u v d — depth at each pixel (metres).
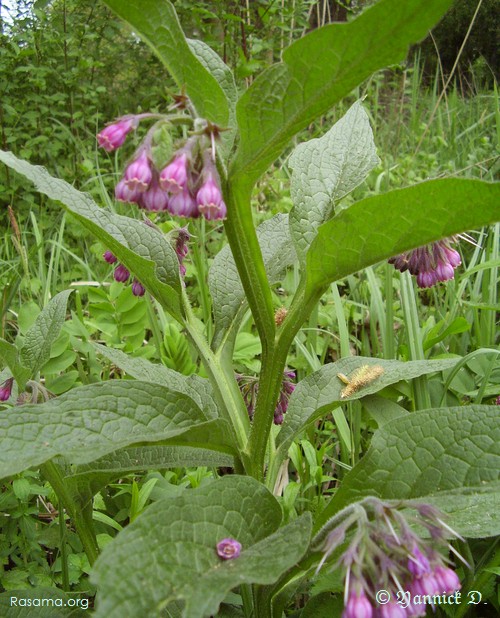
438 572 0.15
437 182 0.15
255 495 0.17
